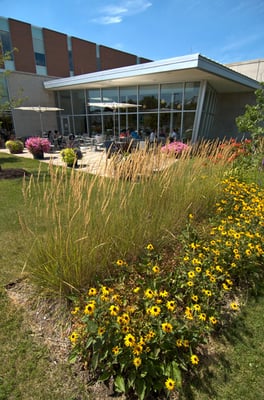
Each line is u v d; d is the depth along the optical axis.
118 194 2.19
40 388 1.31
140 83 11.98
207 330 1.51
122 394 1.28
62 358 1.47
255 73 13.11
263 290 2.09
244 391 1.31
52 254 1.86
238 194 3.27
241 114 13.75
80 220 1.93
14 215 3.57
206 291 1.67
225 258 2.12
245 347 1.57
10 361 1.45
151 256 2.13
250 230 2.42
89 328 1.27
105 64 20.36
